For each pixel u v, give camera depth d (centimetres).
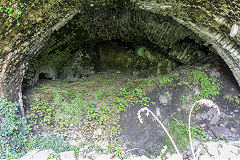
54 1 340
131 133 418
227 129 399
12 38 333
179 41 578
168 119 439
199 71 516
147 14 522
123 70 750
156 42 621
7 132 334
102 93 530
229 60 426
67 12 395
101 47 743
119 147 370
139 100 484
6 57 345
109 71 760
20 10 305
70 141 397
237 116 418
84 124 429
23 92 453
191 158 344
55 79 671
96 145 388
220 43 399
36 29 367
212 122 420
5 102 354
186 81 502
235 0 293
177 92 484
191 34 529
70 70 726
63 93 506
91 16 552
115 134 414
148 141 399
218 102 448
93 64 758
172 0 351
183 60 613
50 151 314
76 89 558
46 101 459
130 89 530
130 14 542
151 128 424
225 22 345
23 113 396
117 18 565
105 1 396
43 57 564
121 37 669
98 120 436
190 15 379
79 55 723
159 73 674
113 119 443
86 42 689
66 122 425
